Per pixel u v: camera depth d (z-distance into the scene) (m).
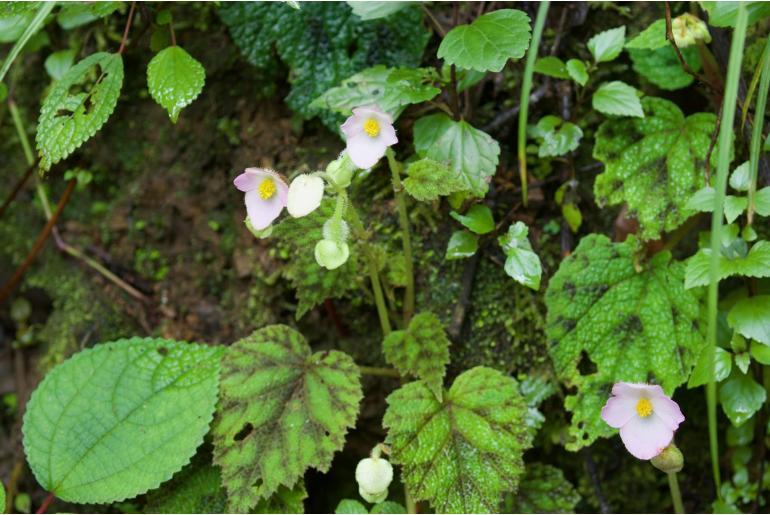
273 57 0.57
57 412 0.53
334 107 0.53
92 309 0.61
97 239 0.61
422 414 0.52
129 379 0.53
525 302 0.56
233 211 0.59
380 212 0.56
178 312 0.60
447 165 0.52
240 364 0.53
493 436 0.51
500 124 0.56
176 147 0.60
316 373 0.52
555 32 0.56
